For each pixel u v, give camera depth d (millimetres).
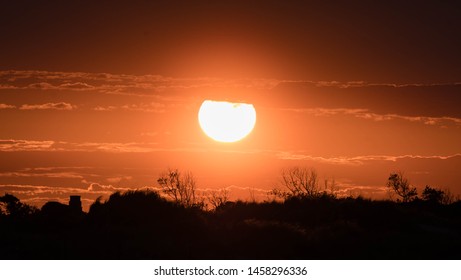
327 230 137000
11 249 124938
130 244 127375
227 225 140500
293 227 135625
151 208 144500
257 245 128625
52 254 123750
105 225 140750
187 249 126812
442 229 147125
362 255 128500
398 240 134750
